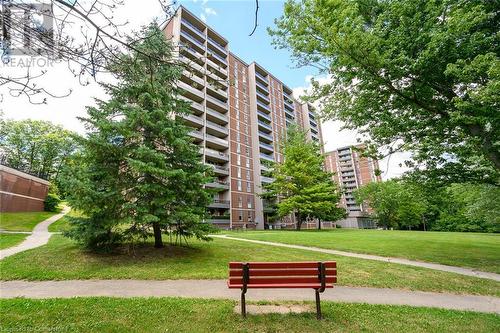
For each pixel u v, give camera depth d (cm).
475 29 874
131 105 1147
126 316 468
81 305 516
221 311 502
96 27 250
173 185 1099
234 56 5475
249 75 5841
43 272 812
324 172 3947
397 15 937
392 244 1652
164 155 1109
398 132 1066
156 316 472
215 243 1522
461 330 449
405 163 1186
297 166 3469
